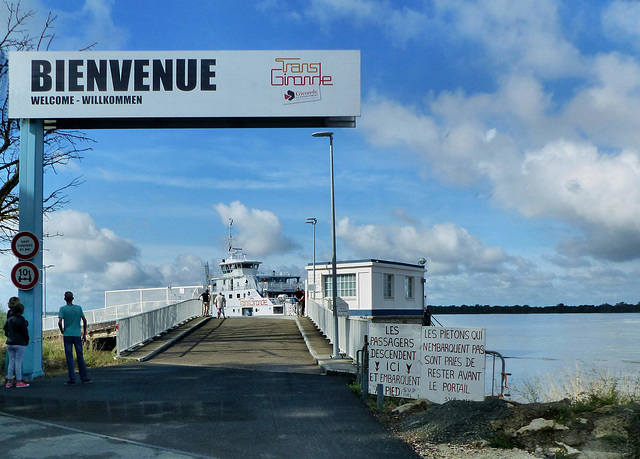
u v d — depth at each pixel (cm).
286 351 2180
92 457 720
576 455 767
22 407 1065
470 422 880
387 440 850
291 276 6644
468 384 1064
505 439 838
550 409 896
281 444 808
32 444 781
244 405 1098
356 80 1645
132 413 1011
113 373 1584
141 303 3650
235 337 2709
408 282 4509
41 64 1569
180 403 1116
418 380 1112
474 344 1068
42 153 1566
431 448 824
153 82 1600
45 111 1554
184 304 3497
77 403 1109
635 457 745
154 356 2083
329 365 1675
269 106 1620
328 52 1645
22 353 1320
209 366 1772
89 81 1583
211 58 1622
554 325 11681
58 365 1688
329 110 1634
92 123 1653
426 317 4647
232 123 1684
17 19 1953
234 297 5975
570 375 1217
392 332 1145
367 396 1173
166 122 1673
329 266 4159
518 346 4962
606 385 1087
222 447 785
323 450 783
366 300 3953
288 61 1636
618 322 14238
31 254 1470
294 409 1063
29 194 1514
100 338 2883
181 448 773
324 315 2681
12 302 1326
